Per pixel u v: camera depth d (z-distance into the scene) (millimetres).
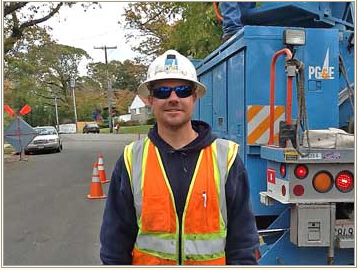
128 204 2506
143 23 29406
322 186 3621
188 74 2518
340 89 4668
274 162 3887
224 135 5203
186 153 2459
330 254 3602
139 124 77250
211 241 2424
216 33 11094
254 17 5391
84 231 7652
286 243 4012
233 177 2490
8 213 9203
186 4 13016
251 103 4312
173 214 2414
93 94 89312
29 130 21125
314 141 3658
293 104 4336
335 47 4453
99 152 26078
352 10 5395
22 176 15492
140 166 2490
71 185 13078
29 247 6754
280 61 4332
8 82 47938
